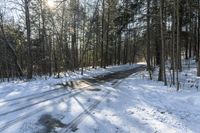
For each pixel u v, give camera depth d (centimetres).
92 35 4528
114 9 3947
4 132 838
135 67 5006
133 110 1186
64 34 4100
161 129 912
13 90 1720
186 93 1631
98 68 4403
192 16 2828
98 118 1030
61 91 1717
